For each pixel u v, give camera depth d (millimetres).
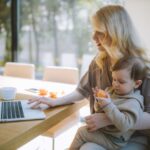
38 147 2297
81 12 3258
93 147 1180
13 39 3680
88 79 1508
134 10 2465
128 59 1204
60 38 3498
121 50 1255
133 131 1238
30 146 2326
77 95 1496
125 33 1257
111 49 1265
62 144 2244
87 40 3252
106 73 1393
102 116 1180
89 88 1511
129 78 1172
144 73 1212
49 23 3525
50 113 1280
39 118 1190
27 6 3598
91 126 1187
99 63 1408
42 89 1769
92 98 1491
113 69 1217
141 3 2418
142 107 1185
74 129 2141
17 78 2305
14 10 3592
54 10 3453
